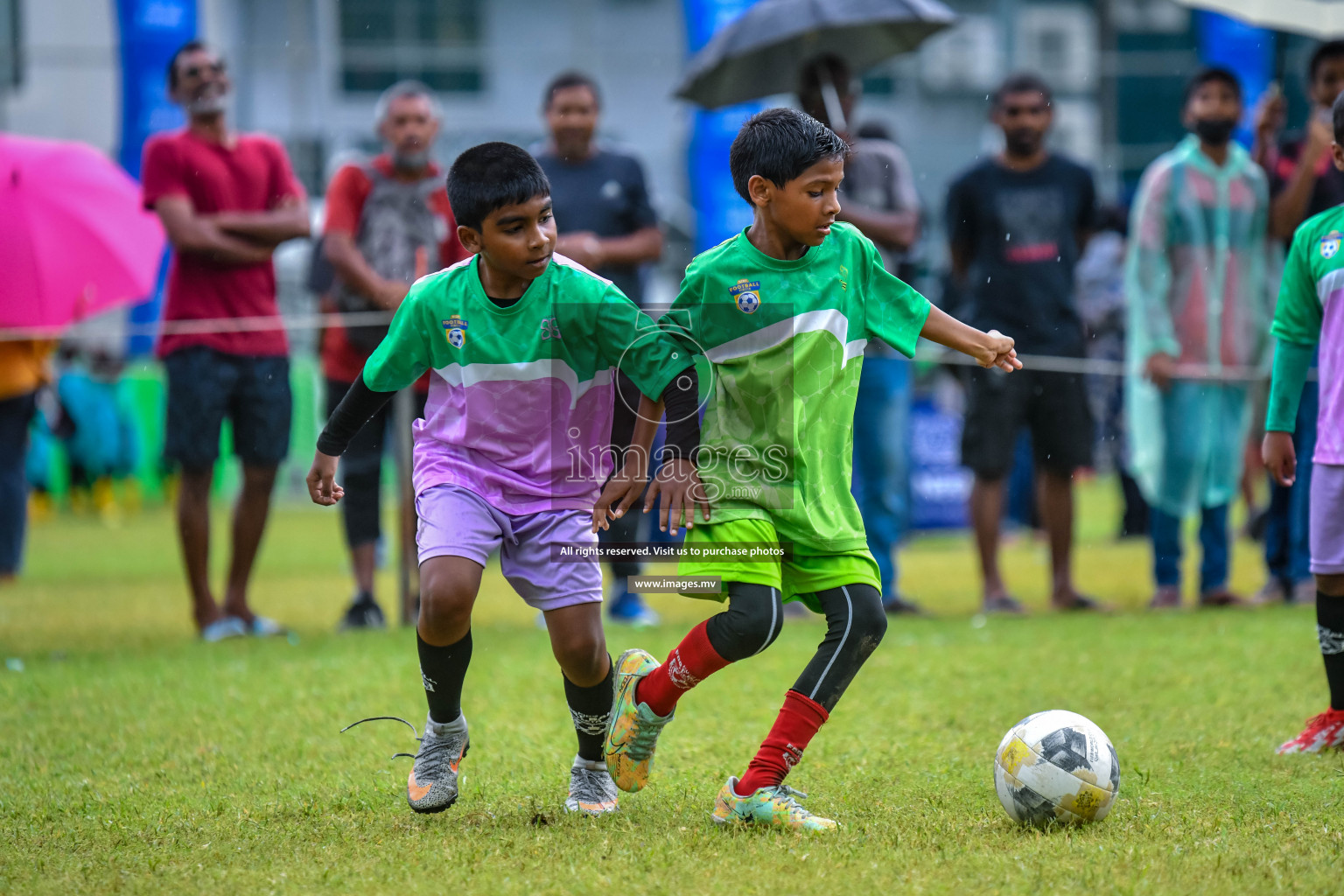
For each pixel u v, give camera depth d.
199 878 9.98
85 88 40.50
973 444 25.23
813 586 11.70
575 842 10.80
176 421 23.06
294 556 38.94
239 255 22.89
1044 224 24.66
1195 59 46.06
